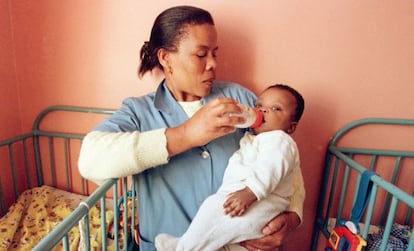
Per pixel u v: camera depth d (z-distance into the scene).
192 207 0.86
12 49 1.32
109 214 1.22
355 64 1.14
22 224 1.23
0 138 1.33
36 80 1.35
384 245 0.78
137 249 1.03
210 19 0.86
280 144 0.76
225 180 0.81
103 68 1.29
